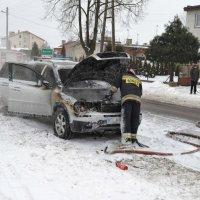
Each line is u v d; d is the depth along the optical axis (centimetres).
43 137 977
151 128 1194
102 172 704
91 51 2558
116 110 984
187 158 880
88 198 586
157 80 3334
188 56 3030
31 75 1151
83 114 952
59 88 1030
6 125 1088
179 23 3156
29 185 623
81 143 961
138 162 811
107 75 1055
